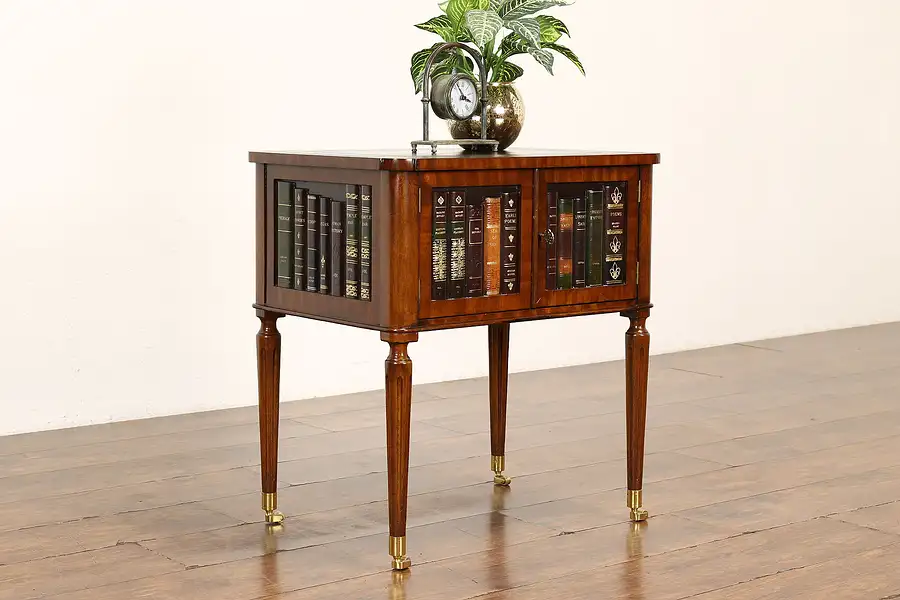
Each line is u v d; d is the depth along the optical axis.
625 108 5.14
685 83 5.31
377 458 3.58
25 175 3.83
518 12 2.99
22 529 2.89
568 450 3.66
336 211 2.66
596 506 3.09
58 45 3.85
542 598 2.46
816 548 2.77
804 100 5.71
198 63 4.10
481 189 2.62
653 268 5.30
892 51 6.02
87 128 3.92
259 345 2.91
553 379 4.78
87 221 3.95
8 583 2.53
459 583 2.54
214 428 3.96
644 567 2.64
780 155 5.65
